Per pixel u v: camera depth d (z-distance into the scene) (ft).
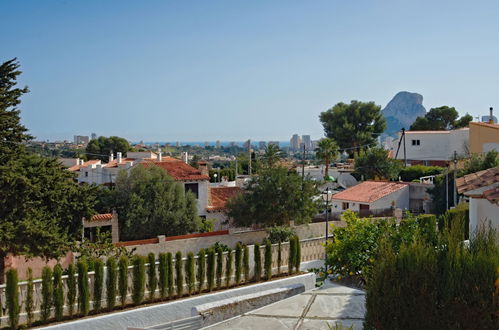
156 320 37.96
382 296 17.92
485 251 17.33
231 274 49.98
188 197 100.27
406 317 17.22
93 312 39.37
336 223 94.99
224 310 27.40
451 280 16.63
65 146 335.06
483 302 15.97
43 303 36.68
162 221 94.79
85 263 38.75
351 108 246.06
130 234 94.38
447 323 16.49
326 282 38.86
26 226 47.78
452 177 116.67
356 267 36.83
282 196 89.04
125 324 36.40
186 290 45.68
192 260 45.57
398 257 18.35
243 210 90.63
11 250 49.47
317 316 25.31
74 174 60.18
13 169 49.32
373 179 174.40
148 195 97.04
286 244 55.21
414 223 35.19
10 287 35.19
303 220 90.02
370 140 238.07
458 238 18.70
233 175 232.12
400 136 198.08
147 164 122.52
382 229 36.42
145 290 43.14
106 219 92.43
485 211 31.24
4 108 56.13
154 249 76.07
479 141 136.67
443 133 195.00
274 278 52.06
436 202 122.21
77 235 57.93
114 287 40.04
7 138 57.06
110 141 276.00
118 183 99.45
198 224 98.68
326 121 254.06
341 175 181.27
